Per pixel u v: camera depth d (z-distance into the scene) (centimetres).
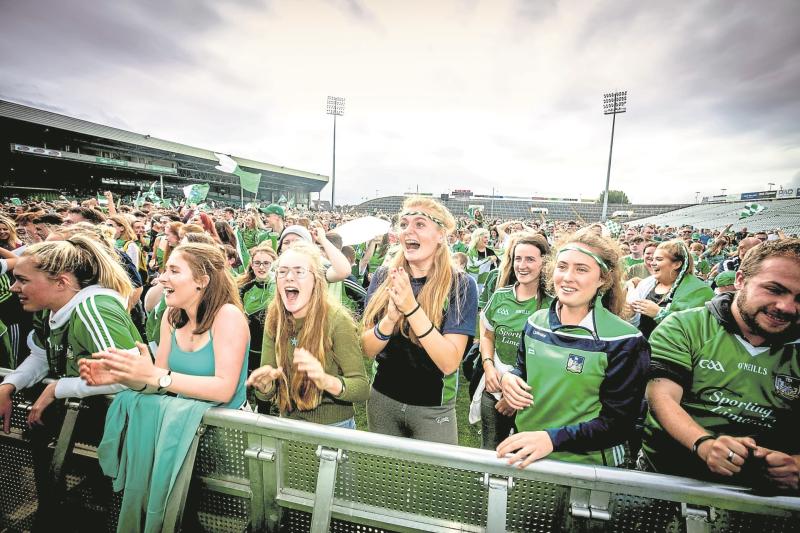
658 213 6341
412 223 163
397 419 176
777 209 4228
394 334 172
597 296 140
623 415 126
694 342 134
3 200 3225
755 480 104
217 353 138
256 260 273
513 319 234
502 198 7331
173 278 136
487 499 119
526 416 150
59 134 4394
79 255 149
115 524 155
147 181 5500
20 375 158
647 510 110
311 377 135
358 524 129
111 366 118
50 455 158
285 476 133
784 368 121
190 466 129
